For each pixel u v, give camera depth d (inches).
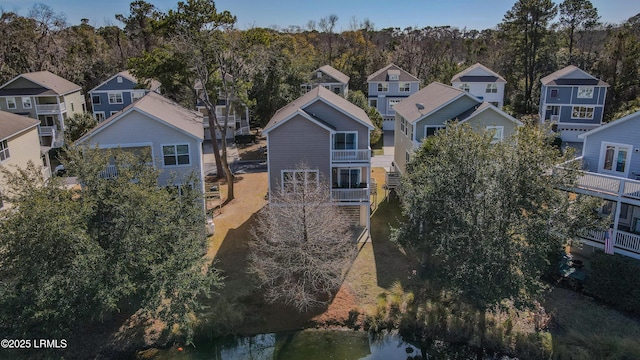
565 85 1835.6
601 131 856.3
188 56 1156.5
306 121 930.1
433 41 3240.7
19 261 592.4
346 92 2132.1
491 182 671.1
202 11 1149.1
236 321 742.5
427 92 1379.2
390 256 927.0
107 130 890.7
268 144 947.3
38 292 578.6
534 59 2229.3
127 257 646.5
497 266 646.5
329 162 959.6
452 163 698.8
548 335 702.5
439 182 697.6
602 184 781.3
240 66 1239.5
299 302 753.0
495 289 649.6
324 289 788.0
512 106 2321.6
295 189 832.9
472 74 2158.0
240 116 1867.6
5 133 978.1
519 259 650.2
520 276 648.4
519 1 2169.0
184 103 1485.0
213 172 1499.8
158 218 685.9
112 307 627.5
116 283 627.8
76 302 624.7
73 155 696.4
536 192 654.5
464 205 686.5
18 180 641.6
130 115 888.9
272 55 1584.6
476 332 724.0
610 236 763.4
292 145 948.6
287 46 2225.6
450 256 675.4
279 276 820.6
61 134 1716.3
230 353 700.0
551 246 681.0
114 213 684.1
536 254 645.3
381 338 731.4
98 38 2716.5
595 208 725.9
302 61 1977.1
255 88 1653.5
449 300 783.7
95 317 723.4
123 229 666.2
